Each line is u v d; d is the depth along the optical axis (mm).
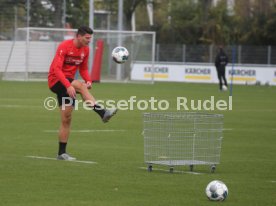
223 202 34188
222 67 136750
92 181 39156
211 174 42594
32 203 33094
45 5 170375
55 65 46219
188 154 46156
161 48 181375
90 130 66375
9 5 166125
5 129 65438
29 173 41281
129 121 75250
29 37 147500
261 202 34469
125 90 126375
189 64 173875
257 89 144875
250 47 174000
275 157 51156
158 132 51219
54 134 62125
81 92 46500
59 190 36344
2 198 34125
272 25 195875
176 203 33719
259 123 76438
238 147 56562
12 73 150125
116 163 46125
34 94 111312
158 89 132625
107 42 154125
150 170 42969
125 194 35656
